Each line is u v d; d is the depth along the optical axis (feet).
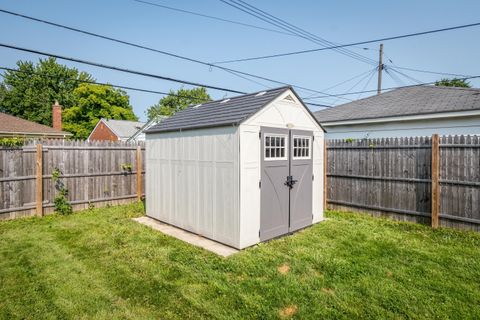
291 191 18.01
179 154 18.81
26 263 13.05
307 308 9.47
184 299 10.08
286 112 17.52
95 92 93.76
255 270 12.33
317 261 13.21
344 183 23.99
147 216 22.43
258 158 15.69
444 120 24.80
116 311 9.36
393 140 20.98
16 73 105.60
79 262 13.16
